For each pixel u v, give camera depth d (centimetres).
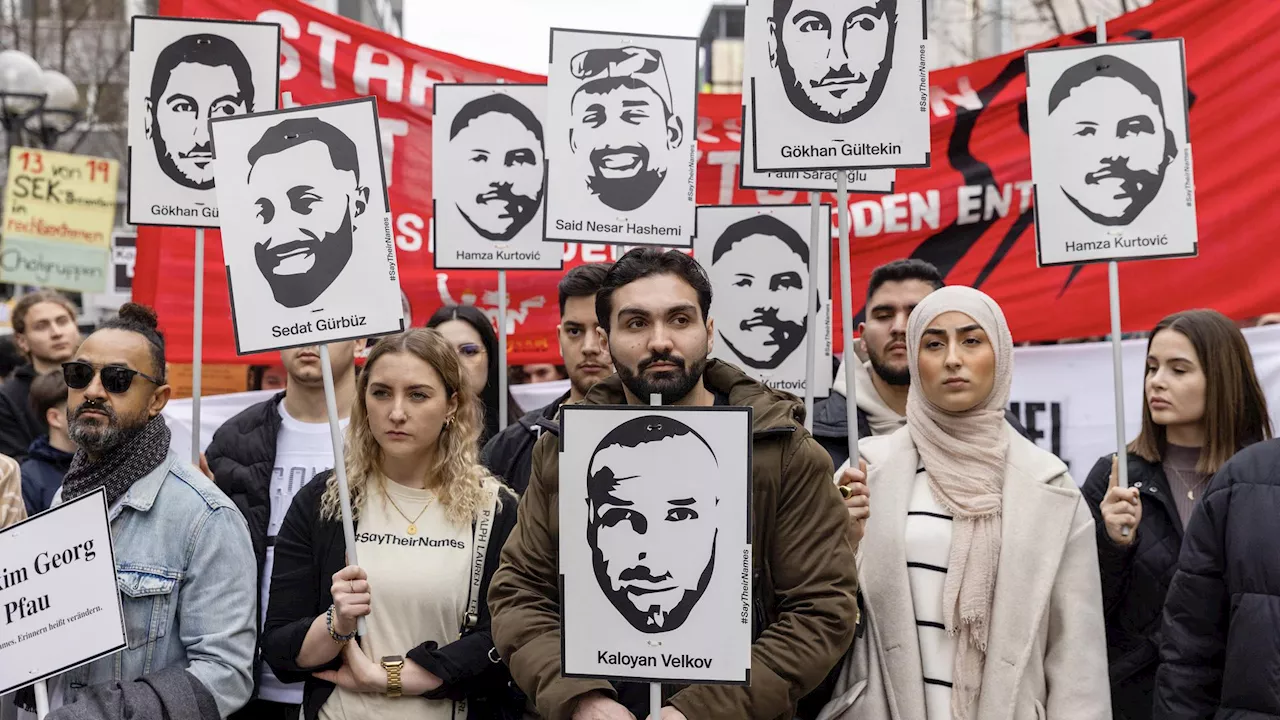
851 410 372
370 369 382
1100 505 399
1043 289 614
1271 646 319
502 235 527
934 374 370
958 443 367
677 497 288
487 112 528
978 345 369
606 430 290
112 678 343
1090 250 417
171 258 604
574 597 288
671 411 290
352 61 621
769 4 387
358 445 387
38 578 324
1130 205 415
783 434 321
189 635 347
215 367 758
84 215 946
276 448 472
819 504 319
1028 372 615
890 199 627
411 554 372
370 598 353
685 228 458
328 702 362
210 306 605
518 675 313
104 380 352
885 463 376
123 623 323
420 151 627
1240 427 426
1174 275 593
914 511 367
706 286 326
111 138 2012
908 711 348
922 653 355
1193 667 341
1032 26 1375
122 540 349
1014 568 351
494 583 332
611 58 459
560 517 290
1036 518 355
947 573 355
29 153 932
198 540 352
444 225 529
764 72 387
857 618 346
